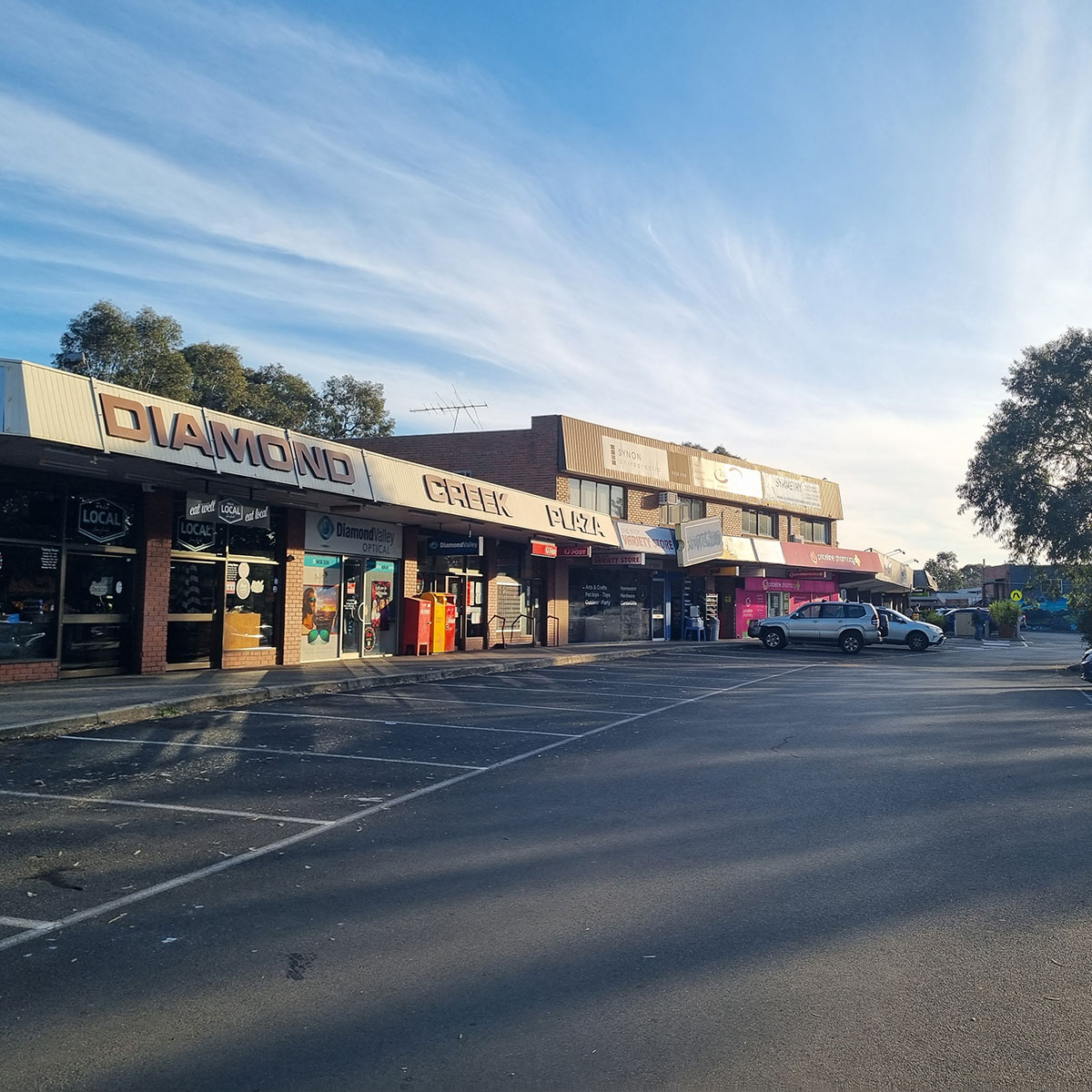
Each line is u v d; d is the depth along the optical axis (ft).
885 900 18.83
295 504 63.16
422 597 77.56
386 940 16.57
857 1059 12.47
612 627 111.14
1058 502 90.43
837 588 159.12
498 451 102.32
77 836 22.80
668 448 116.06
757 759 34.40
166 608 55.06
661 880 20.03
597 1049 12.71
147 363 100.27
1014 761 34.35
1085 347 91.86
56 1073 12.00
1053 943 16.63
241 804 26.50
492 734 39.88
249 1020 13.50
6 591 47.34
